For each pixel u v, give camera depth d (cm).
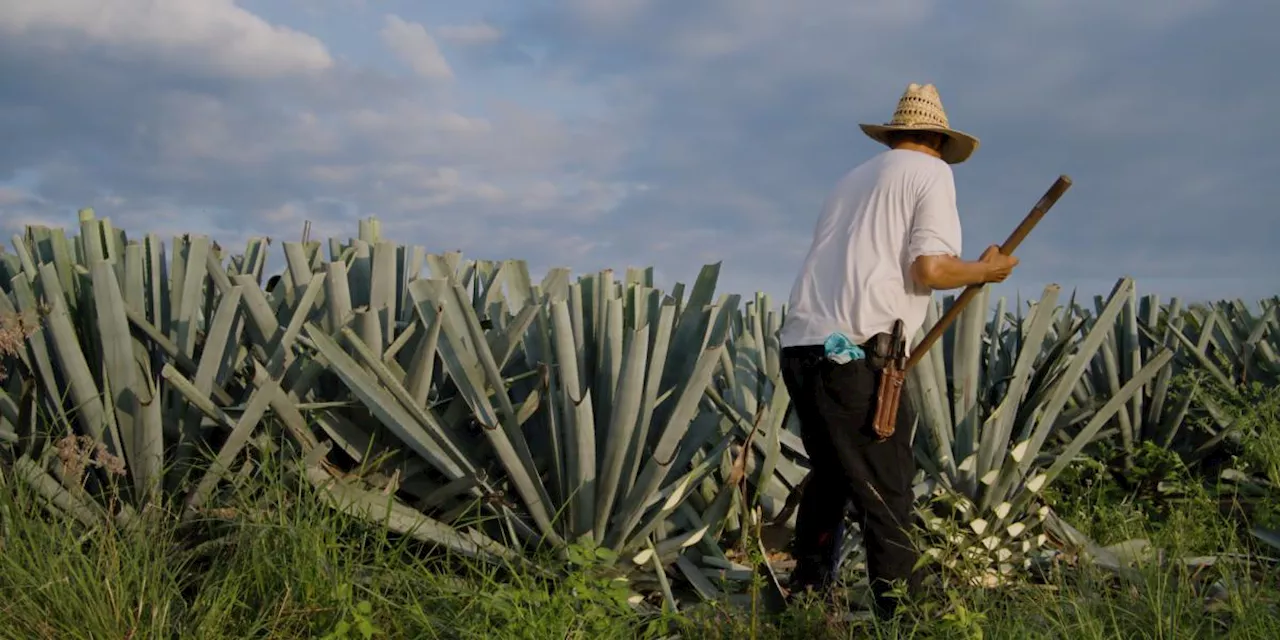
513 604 320
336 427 396
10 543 329
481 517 397
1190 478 549
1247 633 336
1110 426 612
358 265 471
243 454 394
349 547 338
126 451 376
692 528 430
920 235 380
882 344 377
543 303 426
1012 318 619
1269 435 562
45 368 387
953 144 425
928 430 457
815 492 407
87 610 304
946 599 381
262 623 315
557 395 398
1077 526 505
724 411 440
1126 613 357
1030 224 374
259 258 505
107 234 451
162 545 344
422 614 319
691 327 432
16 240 432
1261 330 672
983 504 441
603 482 376
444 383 434
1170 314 711
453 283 388
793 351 397
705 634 350
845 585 418
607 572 380
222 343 387
